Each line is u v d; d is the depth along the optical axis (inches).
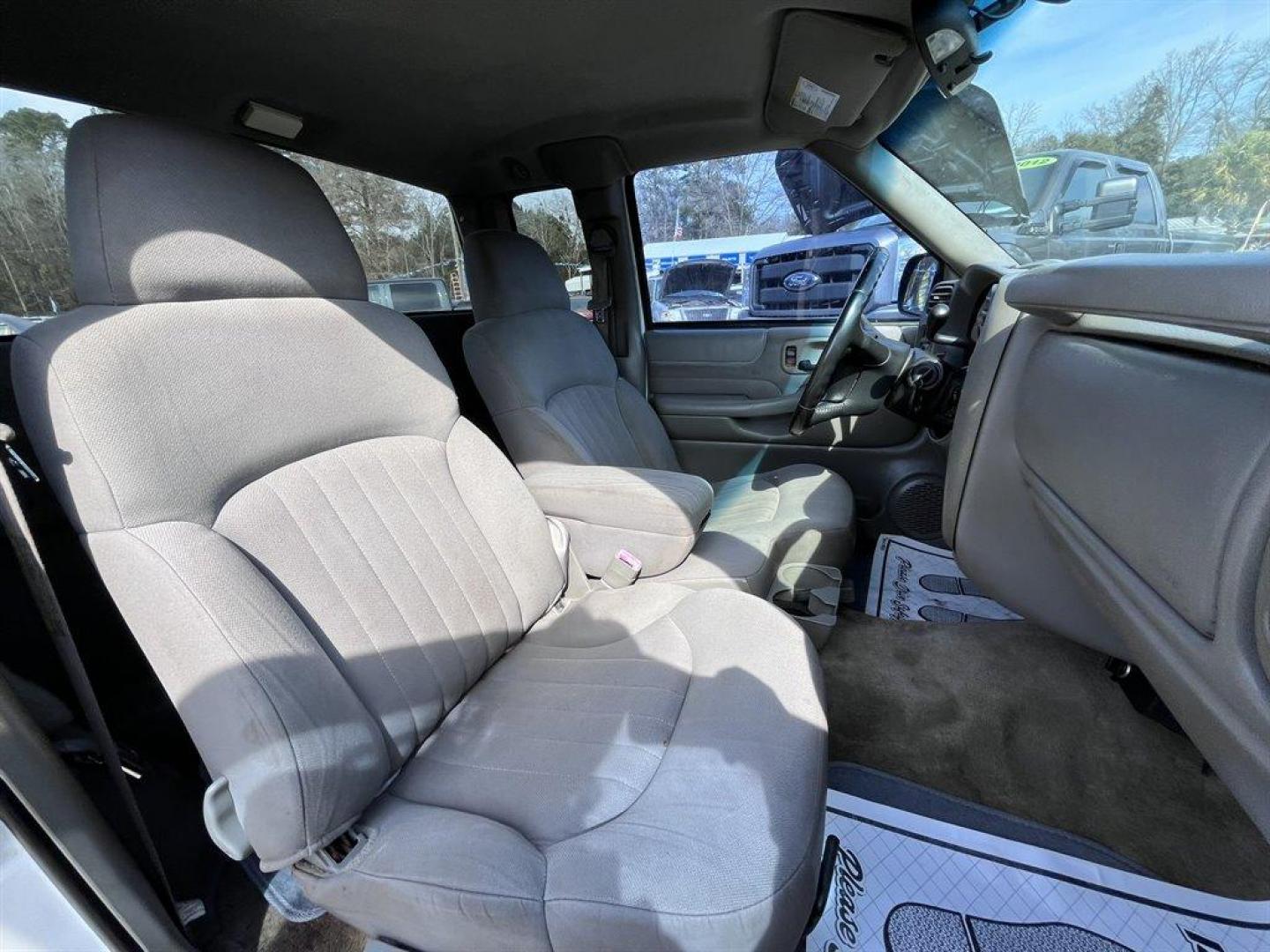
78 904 23.5
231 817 24.0
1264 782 19.7
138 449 25.3
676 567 49.7
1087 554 29.5
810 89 52.5
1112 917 35.2
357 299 38.5
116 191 27.1
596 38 44.4
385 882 23.2
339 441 35.7
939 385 60.8
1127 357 27.7
